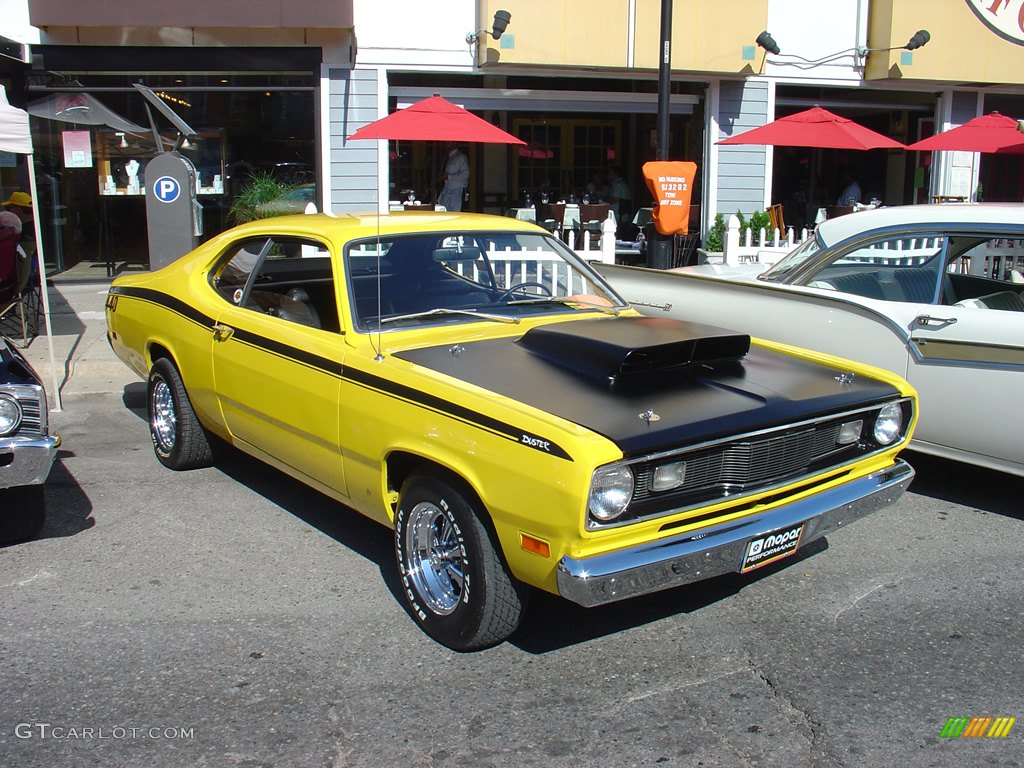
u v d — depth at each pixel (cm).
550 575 340
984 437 537
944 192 1581
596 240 1495
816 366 445
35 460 443
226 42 1252
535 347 429
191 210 958
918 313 558
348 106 1300
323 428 441
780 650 392
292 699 354
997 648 394
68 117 1094
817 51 1468
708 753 322
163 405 614
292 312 482
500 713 346
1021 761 317
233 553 487
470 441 360
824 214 1531
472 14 1320
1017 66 1471
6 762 314
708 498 361
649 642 398
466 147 1562
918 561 482
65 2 1159
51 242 1317
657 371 405
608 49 1315
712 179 1465
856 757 320
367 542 503
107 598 435
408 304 461
